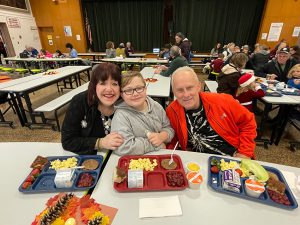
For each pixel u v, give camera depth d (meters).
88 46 9.06
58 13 8.52
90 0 8.09
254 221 0.66
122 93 1.07
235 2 7.33
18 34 8.05
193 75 1.14
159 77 3.66
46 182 0.84
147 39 8.52
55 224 0.65
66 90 5.18
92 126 1.15
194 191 0.79
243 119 1.27
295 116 2.36
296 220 0.67
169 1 7.66
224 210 0.70
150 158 1.00
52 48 9.38
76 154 1.04
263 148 2.43
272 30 7.32
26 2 8.34
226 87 2.19
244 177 0.85
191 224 0.65
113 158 1.01
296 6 6.83
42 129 2.94
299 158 2.23
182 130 1.26
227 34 7.87
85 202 0.72
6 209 0.71
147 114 1.15
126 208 0.71
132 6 8.00
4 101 3.02
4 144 1.13
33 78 3.49
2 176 0.88
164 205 0.72
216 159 0.97
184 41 4.68
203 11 7.62
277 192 0.78
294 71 2.70
